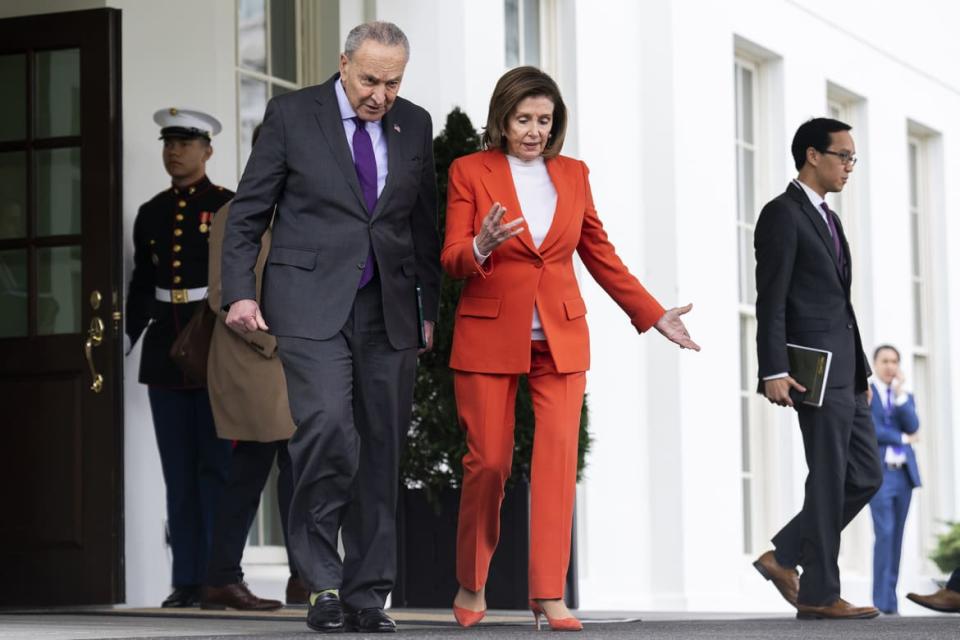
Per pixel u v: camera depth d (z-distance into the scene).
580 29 38.19
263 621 21.62
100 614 23.83
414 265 17.41
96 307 26.17
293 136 16.86
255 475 24.47
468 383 17.89
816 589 22.94
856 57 49.28
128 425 27.94
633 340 39.41
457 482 26.72
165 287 26.33
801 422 23.09
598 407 38.22
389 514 17.33
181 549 26.20
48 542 26.06
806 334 22.88
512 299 17.67
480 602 18.56
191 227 26.42
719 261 41.19
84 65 26.58
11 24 27.03
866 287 49.84
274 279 16.83
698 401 40.00
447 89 33.16
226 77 30.64
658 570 39.31
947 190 55.25
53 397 26.28
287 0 32.38
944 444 54.59
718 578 40.16
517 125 17.77
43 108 27.05
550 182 18.03
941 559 51.22
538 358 17.89
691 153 40.41
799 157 23.56
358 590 17.20
